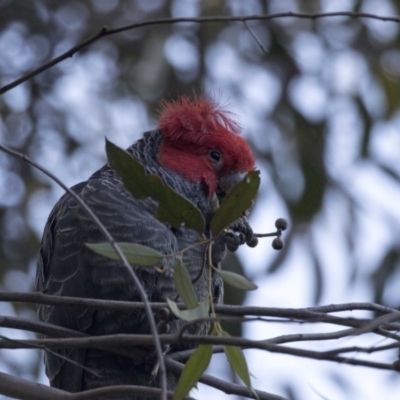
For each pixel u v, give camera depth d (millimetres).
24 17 13883
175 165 8141
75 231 7266
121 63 13773
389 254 12352
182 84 13031
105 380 7168
